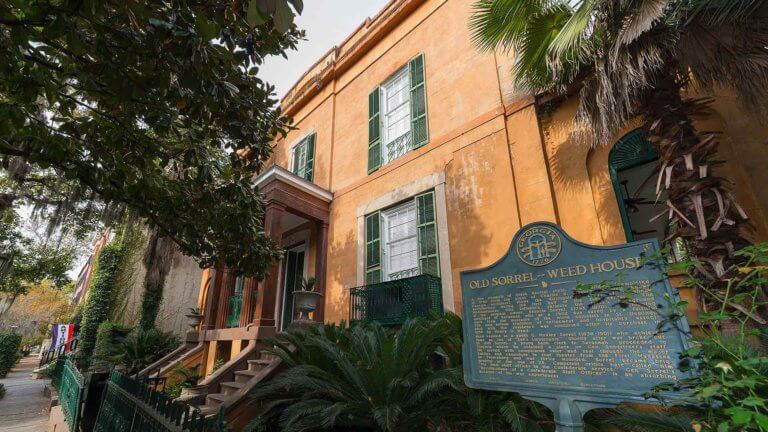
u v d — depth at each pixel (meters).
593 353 2.45
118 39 2.48
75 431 5.15
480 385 2.85
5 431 7.26
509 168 6.11
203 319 10.86
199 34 2.29
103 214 4.24
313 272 9.50
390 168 8.20
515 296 2.92
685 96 4.64
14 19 2.33
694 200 3.30
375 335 4.83
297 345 5.11
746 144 4.20
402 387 4.04
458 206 6.65
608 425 3.40
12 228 11.53
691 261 2.45
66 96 3.34
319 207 9.32
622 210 4.98
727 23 3.44
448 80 7.75
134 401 3.75
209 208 4.27
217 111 3.02
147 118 3.20
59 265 14.50
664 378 2.16
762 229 3.88
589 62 4.50
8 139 3.50
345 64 10.73
